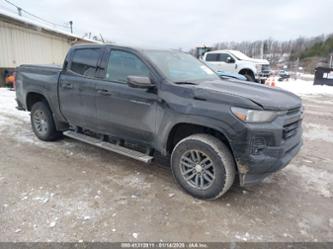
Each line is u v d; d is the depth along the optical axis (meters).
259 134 2.63
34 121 4.98
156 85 3.23
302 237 2.48
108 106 3.69
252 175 2.80
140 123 3.43
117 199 3.01
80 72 4.09
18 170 3.69
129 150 3.73
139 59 3.45
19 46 13.64
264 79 15.08
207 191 2.98
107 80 3.72
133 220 2.64
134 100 3.40
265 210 2.90
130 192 3.17
